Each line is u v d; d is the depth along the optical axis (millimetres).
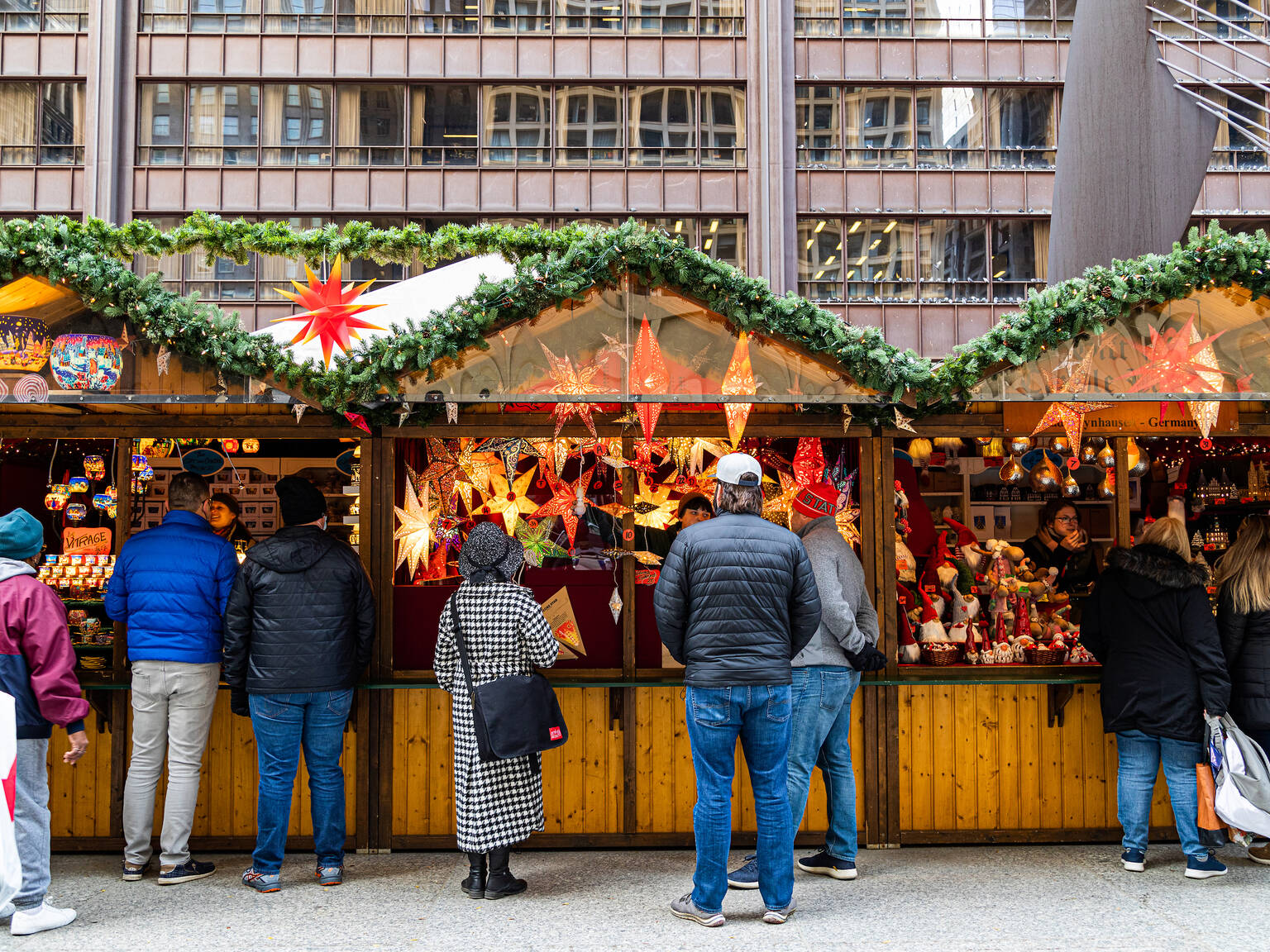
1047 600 5410
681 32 20016
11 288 3998
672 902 3928
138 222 4105
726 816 3684
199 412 4664
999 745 4773
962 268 20016
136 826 4188
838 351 4129
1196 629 4164
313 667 4051
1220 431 4746
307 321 4207
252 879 4098
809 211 19922
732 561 3643
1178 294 4285
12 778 3479
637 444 4906
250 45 19453
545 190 19797
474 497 5012
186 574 4227
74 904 3936
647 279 4172
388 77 19641
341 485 5855
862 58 20172
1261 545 4359
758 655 3607
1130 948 3510
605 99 19953
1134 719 4258
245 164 19406
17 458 5996
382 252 4215
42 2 18984
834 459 5008
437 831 4648
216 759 4637
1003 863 4473
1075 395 4270
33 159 18938
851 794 4250
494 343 4176
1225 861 4480
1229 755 4117
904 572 4945
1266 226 18906
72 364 4020
